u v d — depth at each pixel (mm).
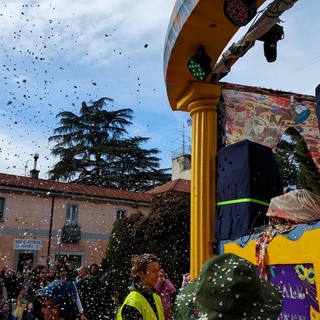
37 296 2545
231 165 4137
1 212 22578
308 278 2629
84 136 37844
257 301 1287
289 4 3758
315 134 5547
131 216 15906
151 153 39031
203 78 4422
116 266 15219
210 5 3664
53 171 36656
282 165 14578
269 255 3061
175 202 14711
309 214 2922
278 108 5449
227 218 4074
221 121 5172
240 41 4297
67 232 23969
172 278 13930
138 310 2918
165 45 4629
